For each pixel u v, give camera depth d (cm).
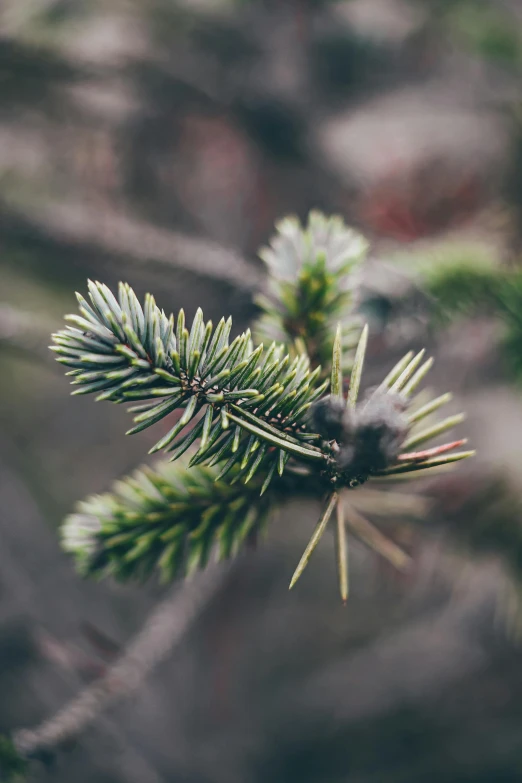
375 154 58
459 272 33
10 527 70
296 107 61
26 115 55
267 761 73
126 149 61
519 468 37
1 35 49
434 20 67
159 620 30
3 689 58
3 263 48
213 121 63
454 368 49
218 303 38
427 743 68
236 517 24
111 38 59
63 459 83
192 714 75
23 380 79
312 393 21
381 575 40
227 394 20
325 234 26
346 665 78
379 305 31
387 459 20
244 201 64
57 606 66
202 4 65
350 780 68
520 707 68
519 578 34
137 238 40
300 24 65
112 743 45
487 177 50
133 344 20
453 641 72
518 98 56
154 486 24
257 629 81
